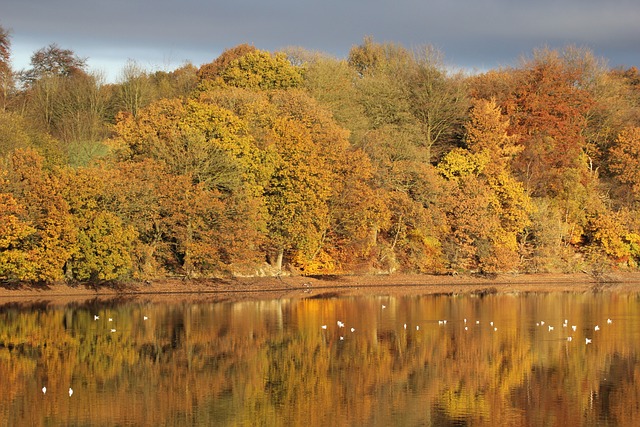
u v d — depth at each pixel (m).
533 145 122.62
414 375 51.62
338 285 98.94
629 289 101.94
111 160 93.94
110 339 61.12
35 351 56.59
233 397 46.25
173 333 63.72
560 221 115.56
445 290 97.69
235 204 89.94
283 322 69.38
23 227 78.44
